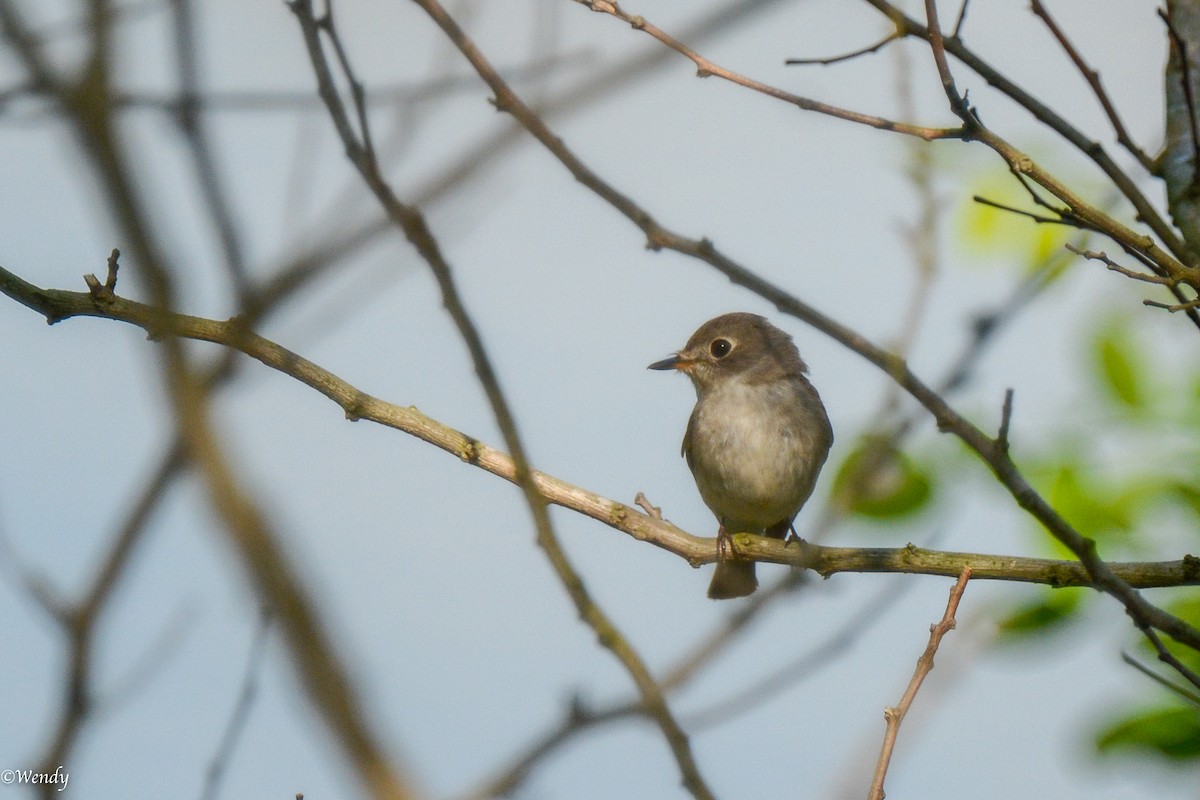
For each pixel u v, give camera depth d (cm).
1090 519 824
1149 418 845
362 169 479
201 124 348
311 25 529
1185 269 809
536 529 517
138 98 347
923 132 818
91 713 326
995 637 791
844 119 820
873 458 586
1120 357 855
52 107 291
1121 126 855
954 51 831
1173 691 742
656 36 692
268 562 284
